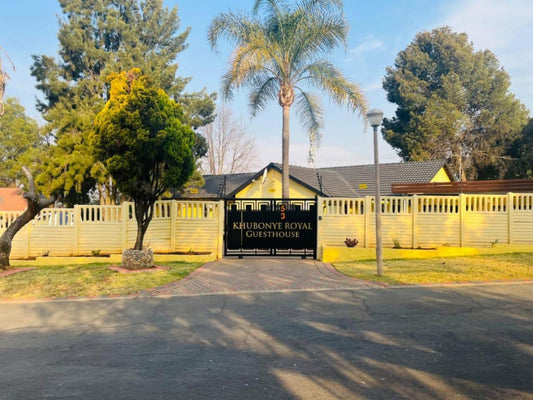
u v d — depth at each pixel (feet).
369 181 94.27
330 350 18.03
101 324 22.65
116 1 97.40
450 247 44.45
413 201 45.78
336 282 32.73
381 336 19.80
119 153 37.45
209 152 137.39
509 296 27.50
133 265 37.96
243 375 15.46
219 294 29.45
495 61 158.10
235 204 46.44
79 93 83.66
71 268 39.52
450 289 29.81
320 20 58.18
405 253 43.70
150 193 39.09
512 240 44.88
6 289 31.40
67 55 88.63
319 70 58.39
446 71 153.89
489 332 20.13
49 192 69.51
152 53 90.17
